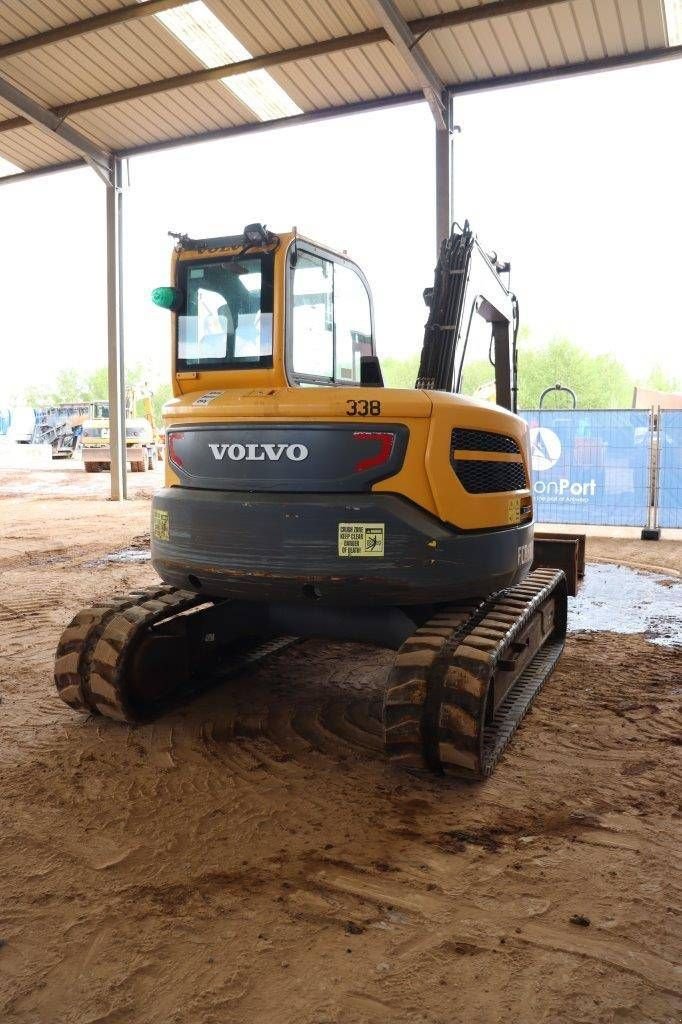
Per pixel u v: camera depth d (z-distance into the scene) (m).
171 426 4.17
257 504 3.75
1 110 13.95
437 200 11.53
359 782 3.63
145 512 14.27
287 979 2.30
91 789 3.54
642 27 9.96
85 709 4.32
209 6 10.31
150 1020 2.15
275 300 3.87
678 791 3.51
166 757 3.89
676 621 6.52
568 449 10.91
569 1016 2.15
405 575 3.65
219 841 3.10
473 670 3.45
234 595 3.95
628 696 4.71
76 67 12.10
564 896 2.71
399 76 11.55
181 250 4.18
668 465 10.58
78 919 2.59
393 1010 2.18
